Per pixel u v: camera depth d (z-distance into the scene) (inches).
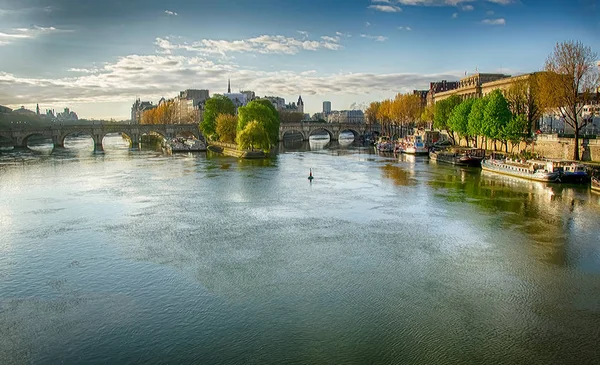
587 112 4466.0
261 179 4042.8
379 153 6924.2
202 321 1445.6
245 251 2065.7
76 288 1691.7
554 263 1898.4
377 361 1238.3
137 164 5339.6
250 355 1267.2
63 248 2129.7
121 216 2691.9
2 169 4854.8
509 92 5329.7
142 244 2175.2
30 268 1889.8
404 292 1635.1
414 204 2952.8
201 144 7406.5
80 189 3575.3
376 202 3021.7
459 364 1226.0
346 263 1911.9
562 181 3624.5
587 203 2915.8
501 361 1237.7
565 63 3996.1
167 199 3161.9
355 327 1402.6
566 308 1514.5
